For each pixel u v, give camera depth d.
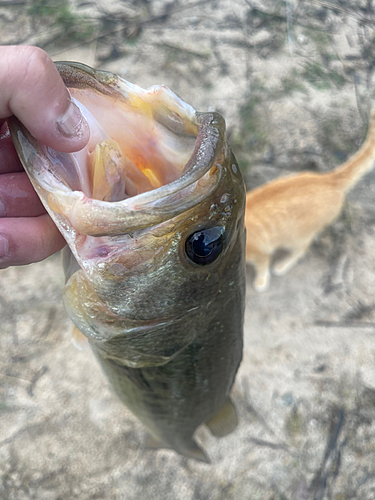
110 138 0.13
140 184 0.14
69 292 0.14
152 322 0.14
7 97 0.11
